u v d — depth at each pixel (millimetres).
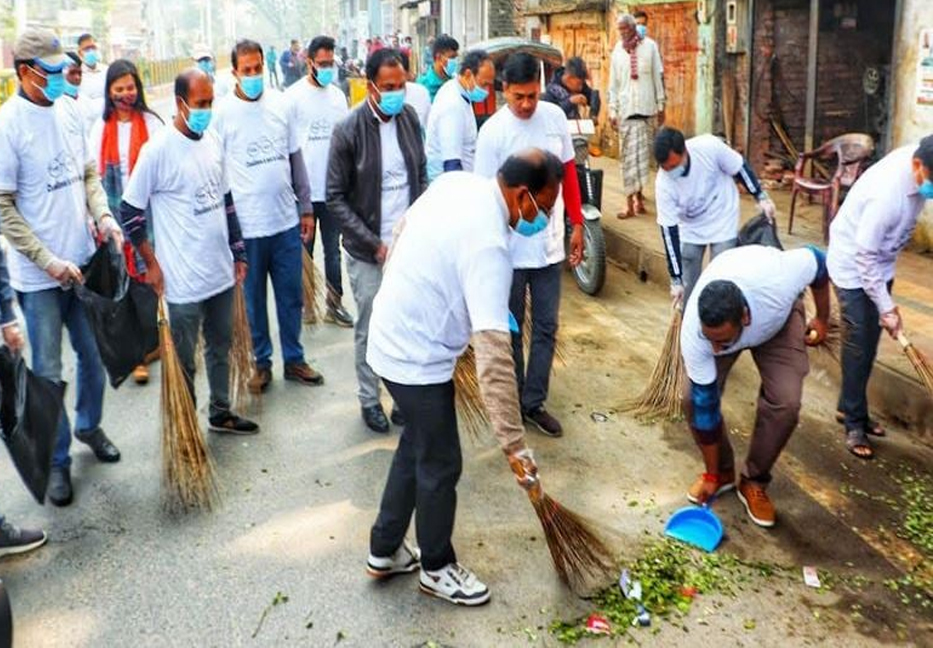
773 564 3670
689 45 10836
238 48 5043
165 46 68938
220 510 4102
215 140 4574
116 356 4238
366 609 3395
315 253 8836
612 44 12789
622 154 9016
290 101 6312
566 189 4887
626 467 4480
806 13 9703
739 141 10219
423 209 3182
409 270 3148
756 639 3217
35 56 3910
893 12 9492
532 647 3186
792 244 7395
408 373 3195
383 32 47000
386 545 3514
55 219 4145
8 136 3928
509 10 20609
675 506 4105
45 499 4113
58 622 3336
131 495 4254
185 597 3473
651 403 5121
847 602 3424
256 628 3291
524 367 4945
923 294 6238
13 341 3748
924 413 4773
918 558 3713
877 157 9008
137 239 4309
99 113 6812
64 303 4301
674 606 3395
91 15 40250
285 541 3848
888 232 4156
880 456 4602
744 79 10000
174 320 4512
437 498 3314
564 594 3465
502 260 3025
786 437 3834
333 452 4660
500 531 3896
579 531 3404
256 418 5078
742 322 3506
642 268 7945
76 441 4848
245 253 5039
